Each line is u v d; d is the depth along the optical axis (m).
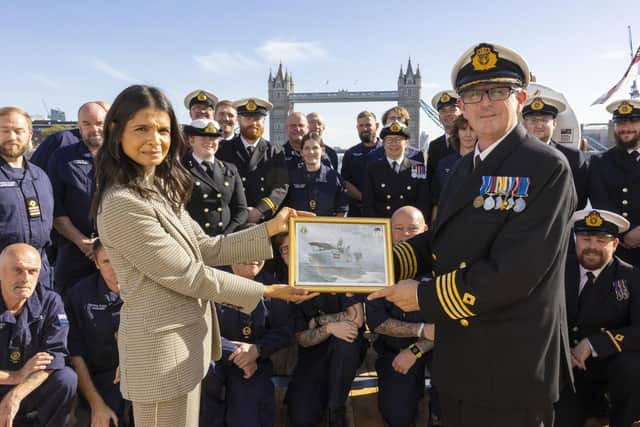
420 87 87.44
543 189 1.92
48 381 3.18
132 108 1.90
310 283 2.33
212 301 2.21
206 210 4.54
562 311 2.12
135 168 1.96
